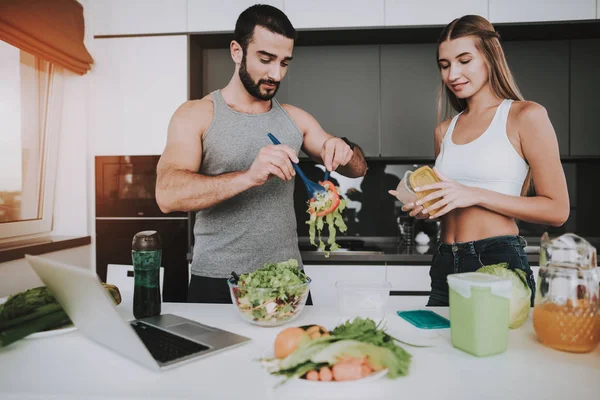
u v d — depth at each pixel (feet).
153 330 3.03
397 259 7.72
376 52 8.81
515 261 4.13
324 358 2.22
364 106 8.84
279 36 4.26
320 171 9.69
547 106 8.54
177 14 8.34
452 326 2.76
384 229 9.71
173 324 3.16
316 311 3.63
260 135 4.70
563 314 2.59
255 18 4.28
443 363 2.51
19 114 7.47
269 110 4.92
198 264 4.65
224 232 4.56
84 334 2.99
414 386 2.21
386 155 8.83
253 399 2.09
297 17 8.24
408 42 8.79
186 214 8.26
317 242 9.50
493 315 2.58
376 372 2.25
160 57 8.38
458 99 5.05
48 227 8.46
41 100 8.01
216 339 2.86
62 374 2.38
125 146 8.44
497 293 2.59
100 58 8.46
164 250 8.30
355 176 5.20
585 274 2.60
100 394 2.14
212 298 4.53
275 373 2.23
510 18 7.95
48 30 7.24
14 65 7.26
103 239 8.44
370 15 8.16
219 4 8.28
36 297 3.01
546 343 2.72
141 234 3.36
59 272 2.42
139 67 8.40
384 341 2.43
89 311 2.53
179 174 4.09
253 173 3.67
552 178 4.03
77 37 8.04
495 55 4.32
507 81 4.38
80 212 8.61
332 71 8.86
